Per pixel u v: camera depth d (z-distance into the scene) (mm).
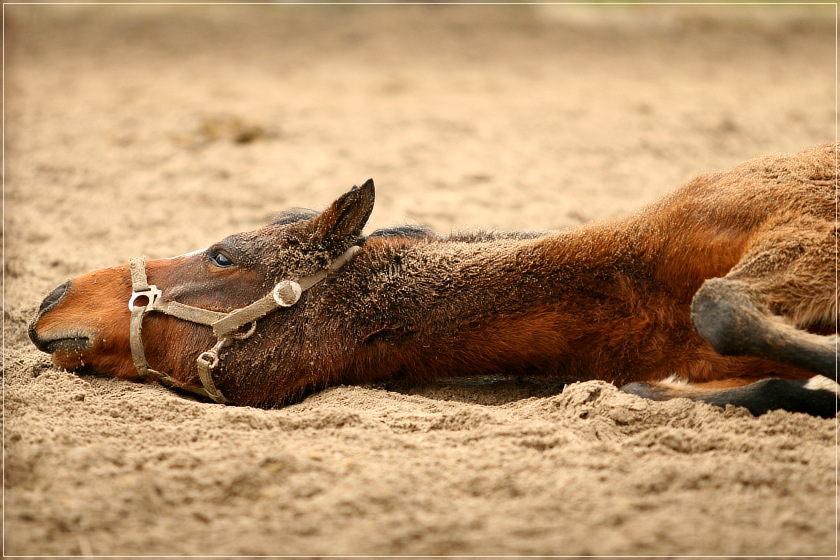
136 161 24891
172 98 33906
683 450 8531
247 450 8375
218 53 44812
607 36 48469
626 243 10141
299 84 37406
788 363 8492
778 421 8812
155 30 49719
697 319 8914
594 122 29625
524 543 6895
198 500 7617
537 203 20984
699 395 9430
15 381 10781
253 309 10312
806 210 9289
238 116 30438
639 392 9625
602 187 22547
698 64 41188
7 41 46094
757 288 8844
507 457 8336
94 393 10273
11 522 7078
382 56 43969
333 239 10594
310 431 9180
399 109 32094
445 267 10578
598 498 7520
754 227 9492
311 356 10453
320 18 53406
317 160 25141
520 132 28375
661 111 31031
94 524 7137
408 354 10516
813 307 8898
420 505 7461
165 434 8922
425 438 8930
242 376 10438
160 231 18859
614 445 8602
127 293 10719
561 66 41250
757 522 7195
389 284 10531
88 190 22109
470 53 44562
